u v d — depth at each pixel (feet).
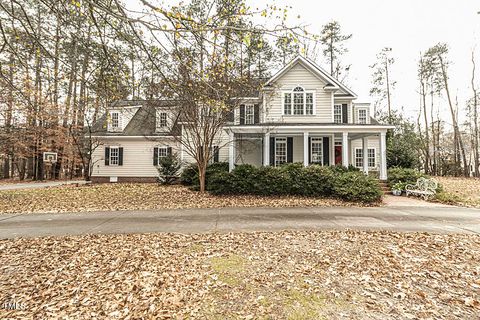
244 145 57.41
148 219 25.07
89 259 14.78
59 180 75.56
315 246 16.65
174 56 17.21
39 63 16.75
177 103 37.14
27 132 62.85
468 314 9.20
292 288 11.14
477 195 40.65
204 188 43.47
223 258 14.66
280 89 53.21
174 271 12.99
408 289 10.99
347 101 58.39
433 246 16.35
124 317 9.29
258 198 37.42
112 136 61.77
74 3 12.14
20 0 17.88
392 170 47.70
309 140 55.47
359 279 11.91
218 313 9.37
